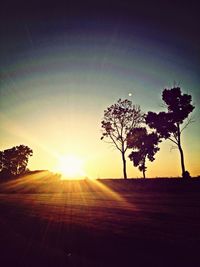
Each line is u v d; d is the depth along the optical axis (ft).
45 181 292.81
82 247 37.14
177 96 190.19
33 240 43.68
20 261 31.91
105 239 41.09
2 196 193.06
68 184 265.95
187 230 44.83
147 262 28.78
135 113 213.66
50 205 107.65
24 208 100.63
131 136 216.54
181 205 85.92
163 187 173.88
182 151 190.19
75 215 73.10
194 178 180.24
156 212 70.90
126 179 219.20
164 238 39.42
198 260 28.66
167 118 191.31
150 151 250.57
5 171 456.86
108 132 217.77
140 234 43.14
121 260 29.99
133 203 100.48
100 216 68.69
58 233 48.73
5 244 41.60
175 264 27.76
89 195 165.99
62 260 31.35
